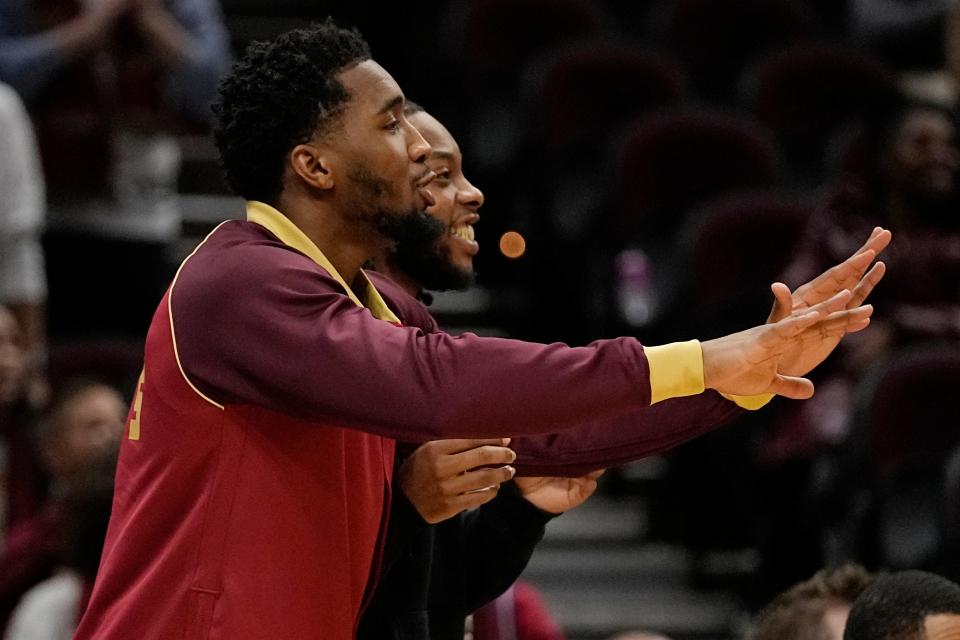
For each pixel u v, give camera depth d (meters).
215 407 5.87
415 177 6.17
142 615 5.93
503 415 5.52
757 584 15.49
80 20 17.16
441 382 5.52
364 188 6.10
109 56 17.52
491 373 5.52
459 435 5.58
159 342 5.96
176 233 20.81
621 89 21.34
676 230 19.36
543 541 17.59
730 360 5.50
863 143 17.06
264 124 6.10
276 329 5.67
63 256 17.59
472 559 7.36
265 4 25.22
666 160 19.58
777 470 15.35
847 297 5.56
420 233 6.23
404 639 6.75
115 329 18.03
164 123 17.77
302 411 5.71
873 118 19.08
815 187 22.12
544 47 23.05
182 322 5.83
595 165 21.02
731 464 16.31
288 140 6.10
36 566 12.88
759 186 19.59
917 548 13.55
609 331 19.20
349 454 6.14
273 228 6.12
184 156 22.00
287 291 5.73
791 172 22.47
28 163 15.45
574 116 21.19
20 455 14.57
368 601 6.33
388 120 6.13
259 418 5.93
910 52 25.23
